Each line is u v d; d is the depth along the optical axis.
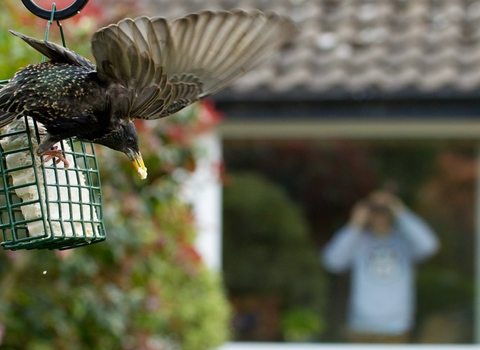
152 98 4.91
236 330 13.53
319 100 12.44
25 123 5.84
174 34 4.96
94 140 5.25
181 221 10.61
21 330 8.37
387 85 12.37
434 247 13.47
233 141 13.56
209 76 5.27
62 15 5.63
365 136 13.50
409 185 13.48
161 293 10.15
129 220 9.14
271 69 12.77
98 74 4.80
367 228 13.56
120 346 9.55
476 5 13.98
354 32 13.53
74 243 6.23
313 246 13.57
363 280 13.53
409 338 13.48
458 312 13.46
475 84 12.25
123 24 4.32
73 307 8.63
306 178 13.56
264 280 13.56
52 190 5.94
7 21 8.24
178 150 9.85
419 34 13.30
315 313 13.55
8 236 6.22
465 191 13.45
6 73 7.75
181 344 11.12
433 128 13.09
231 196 13.59
